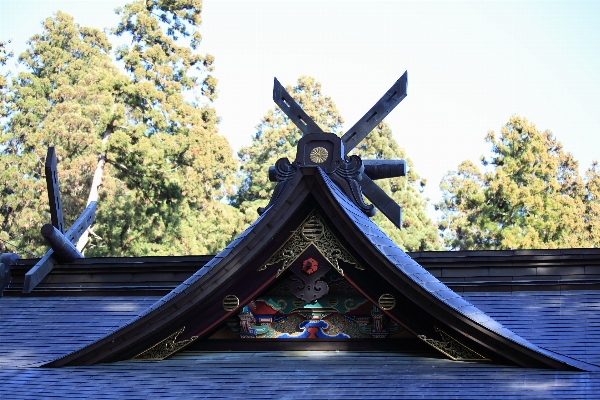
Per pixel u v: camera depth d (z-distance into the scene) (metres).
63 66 53.44
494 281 16.47
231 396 12.66
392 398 12.18
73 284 18.45
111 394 13.09
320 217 14.24
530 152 52.81
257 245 14.07
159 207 49.59
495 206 52.12
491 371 12.98
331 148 15.93
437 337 13.77
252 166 55.19
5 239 48.31
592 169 54.84
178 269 18.11
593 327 14.89
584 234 51.69
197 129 51.53
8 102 52.62
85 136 48.72
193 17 56.78
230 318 14.51
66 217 48.47
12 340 16.41
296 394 12.53
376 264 13.76
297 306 14.54
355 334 14.38
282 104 19.88
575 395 11.88
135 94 51.62
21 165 49.16
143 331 14.07
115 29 56.09
